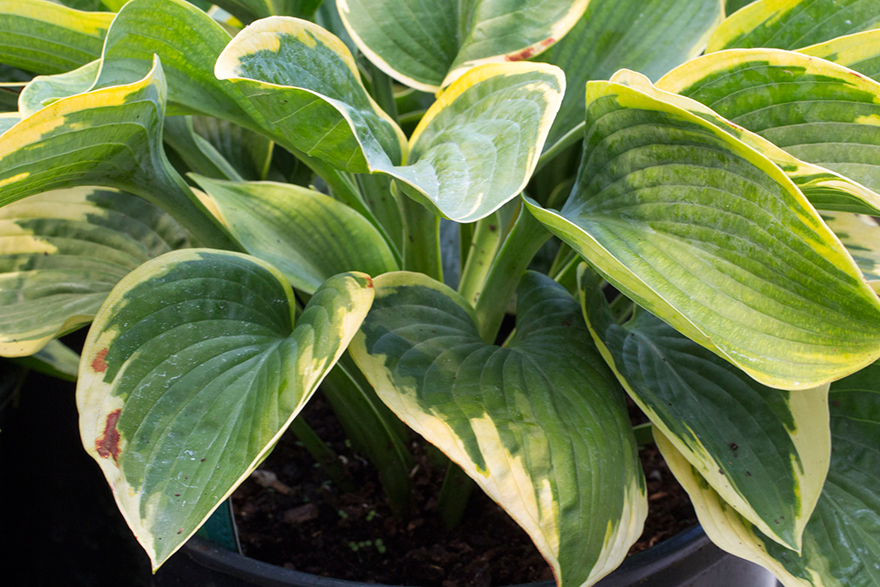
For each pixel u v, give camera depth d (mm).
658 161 746
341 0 938
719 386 846
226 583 882
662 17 945
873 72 806
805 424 825
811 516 847
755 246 720
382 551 972
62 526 993
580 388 824
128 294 802
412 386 800
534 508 763
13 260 902
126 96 737
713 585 906
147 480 749
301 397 751
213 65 838
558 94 745
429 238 906
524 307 899
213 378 788
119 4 920
